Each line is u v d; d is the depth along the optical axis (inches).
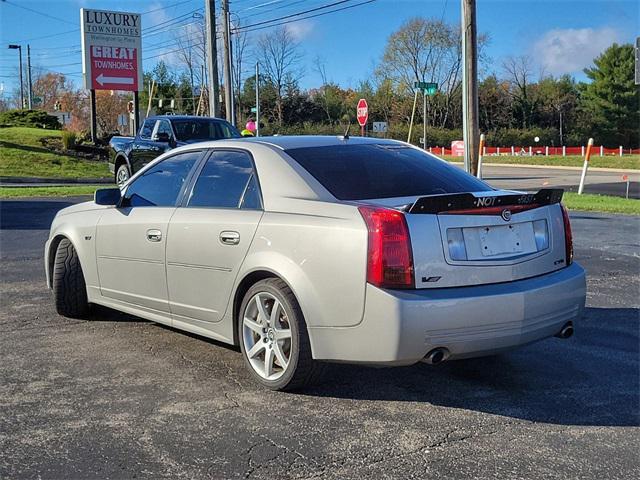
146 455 141.5
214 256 188.9
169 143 582.2
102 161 1306.6
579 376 190.1
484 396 175.0
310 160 187.0
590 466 137.1
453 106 3174.2
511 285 165.9
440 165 202.8
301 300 165.2
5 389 179.0
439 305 153.9
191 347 215.9
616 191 895.7
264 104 2972.4
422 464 137.7
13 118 1878.7
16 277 323.9
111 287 228.7
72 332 233.1
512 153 2488.9
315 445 146.1
